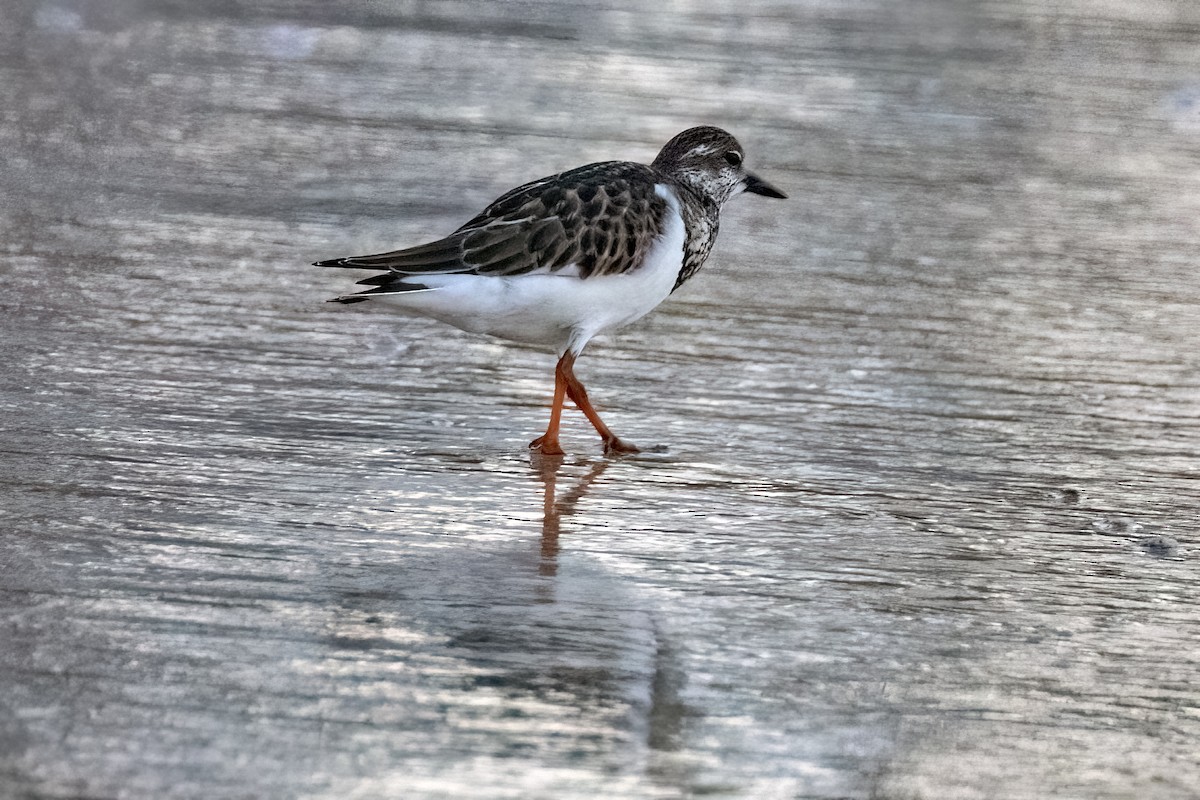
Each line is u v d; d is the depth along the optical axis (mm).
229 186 16266
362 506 8727
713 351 12078
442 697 6473
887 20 29672
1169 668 7164
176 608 7184
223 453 9414
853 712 6590
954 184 18203
